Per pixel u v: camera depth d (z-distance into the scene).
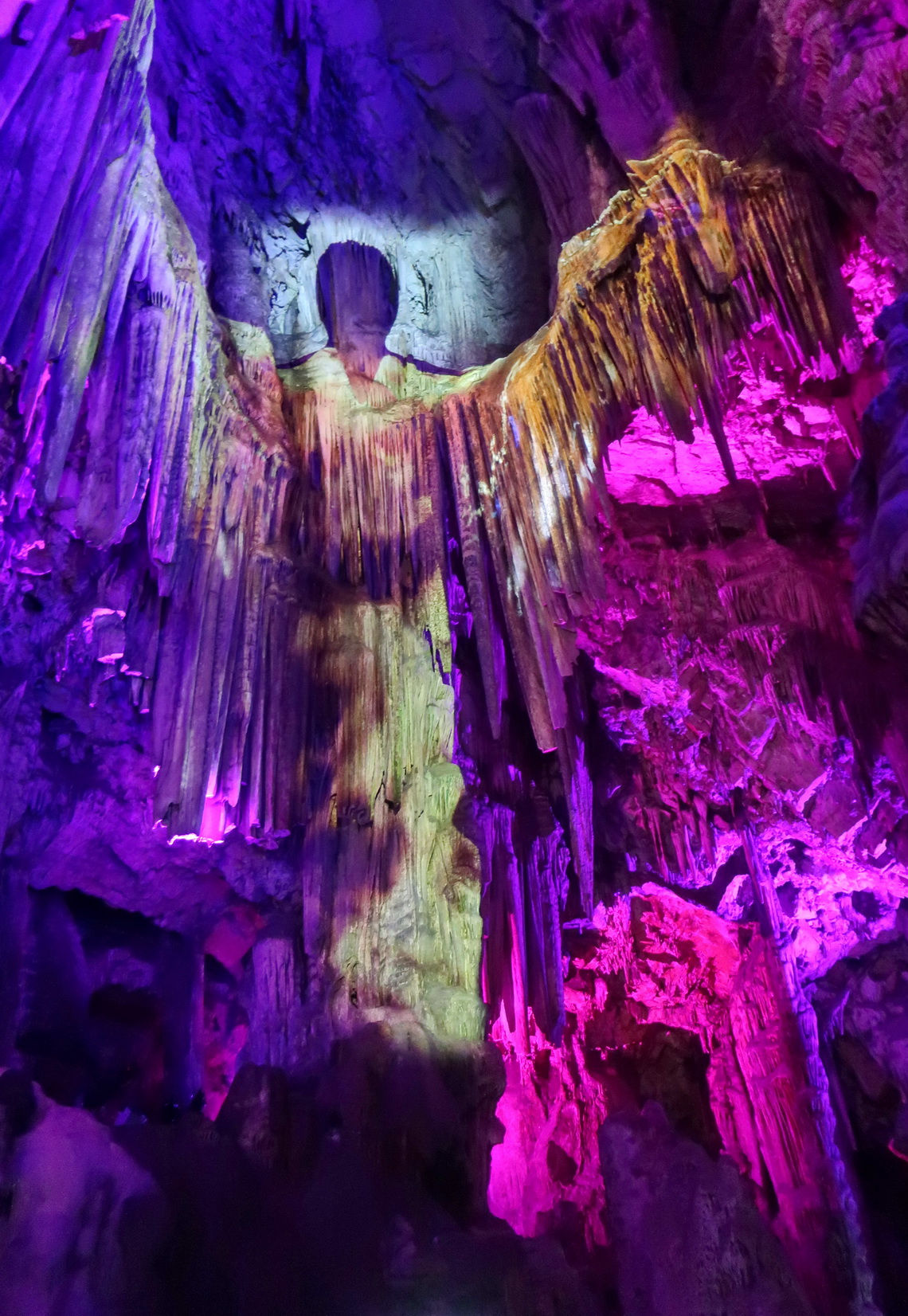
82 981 6.81
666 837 10.66
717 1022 12.22
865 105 6.04
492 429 8.34
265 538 7.31
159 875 7.25
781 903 10.65
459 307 9.71
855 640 9.45
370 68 8.29
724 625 9.75
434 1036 6.50
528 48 7.97
